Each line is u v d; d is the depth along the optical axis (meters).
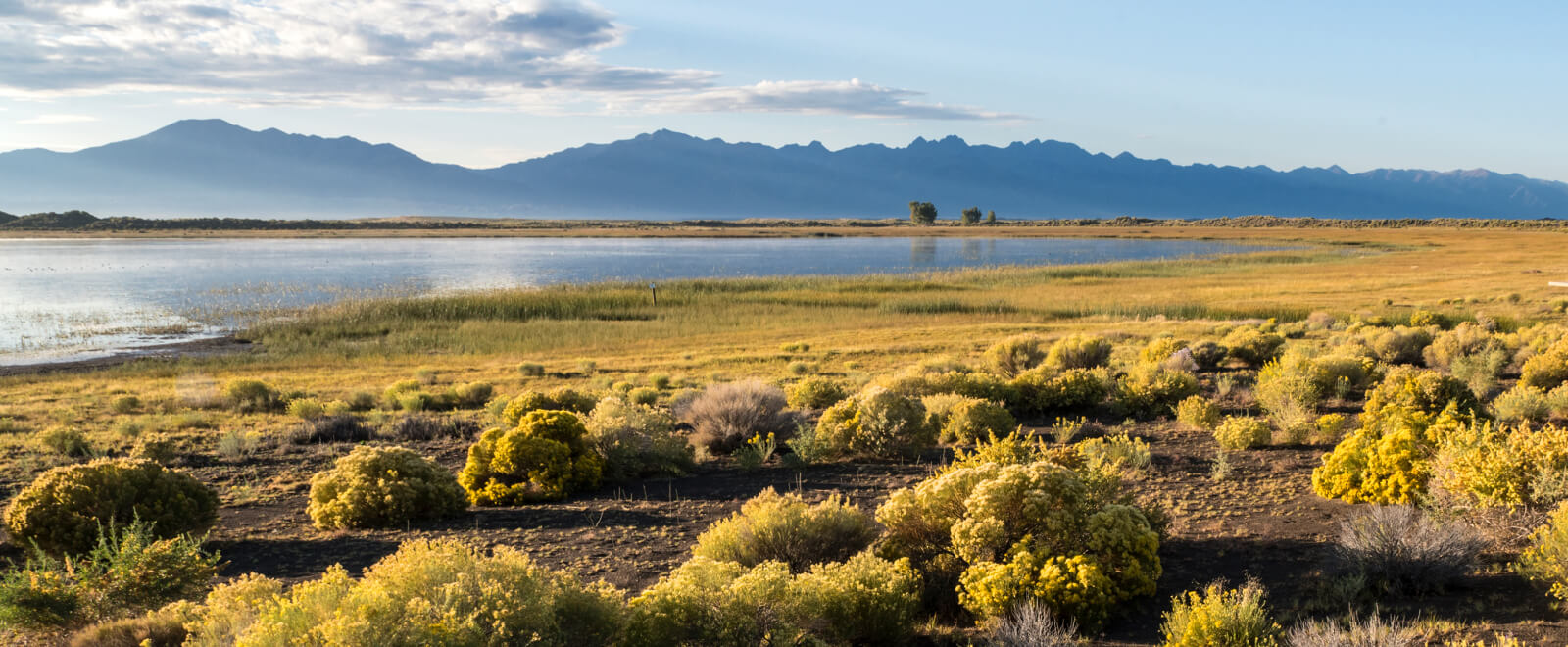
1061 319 36.22
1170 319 34.44
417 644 4.12
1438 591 5.68
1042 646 5.05
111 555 6.71
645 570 7.37
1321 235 135.50
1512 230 148.88
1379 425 9.62
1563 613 4.99
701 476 11.28
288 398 18.80
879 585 5.69
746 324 35.78
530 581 4.80
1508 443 6.95
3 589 5.96
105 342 34.62
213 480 11.52
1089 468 8.04
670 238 168.12
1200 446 11.68
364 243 142.88
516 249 125.00
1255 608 4.99
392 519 9.12
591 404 15.47
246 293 55.19
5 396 20.11
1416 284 46.50
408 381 20.83
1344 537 6.31
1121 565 6.15
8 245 126.50
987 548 6.46
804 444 11.84
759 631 5.01
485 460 10.51
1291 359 16.88
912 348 26.73
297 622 4.41
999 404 14.92
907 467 11.12
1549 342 17.59
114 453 13.47
